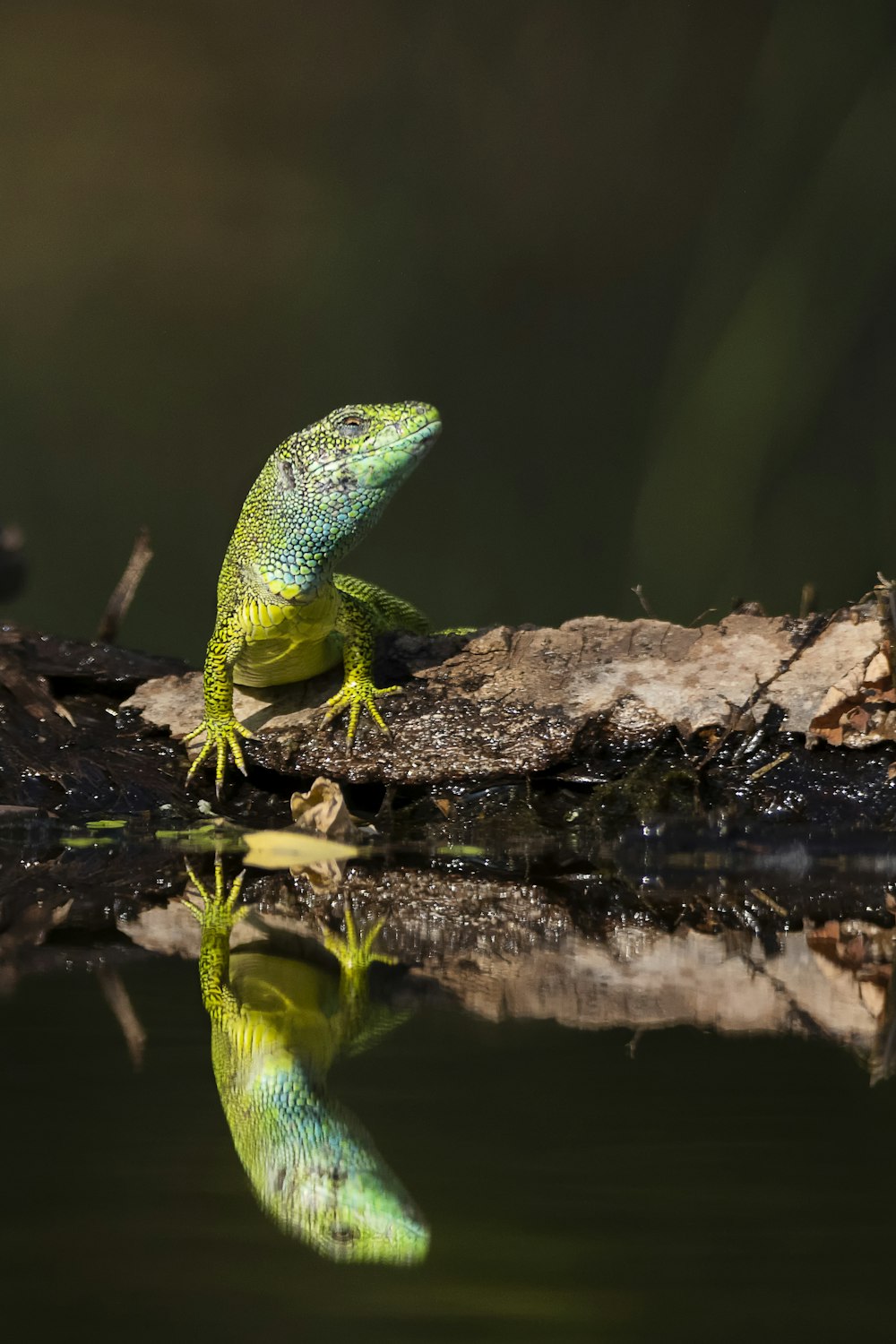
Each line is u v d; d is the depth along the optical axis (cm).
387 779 1039
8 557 1345
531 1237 377
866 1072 516
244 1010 598
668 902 837
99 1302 345
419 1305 339
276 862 957
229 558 1034
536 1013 599
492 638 1096
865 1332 327
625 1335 326
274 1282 359
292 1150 435
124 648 1186
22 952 711
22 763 1084
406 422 960
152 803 1074
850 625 1048
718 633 1071
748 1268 354
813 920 795
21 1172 423
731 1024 582
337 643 1098
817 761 1010
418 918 799
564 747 1022
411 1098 486
